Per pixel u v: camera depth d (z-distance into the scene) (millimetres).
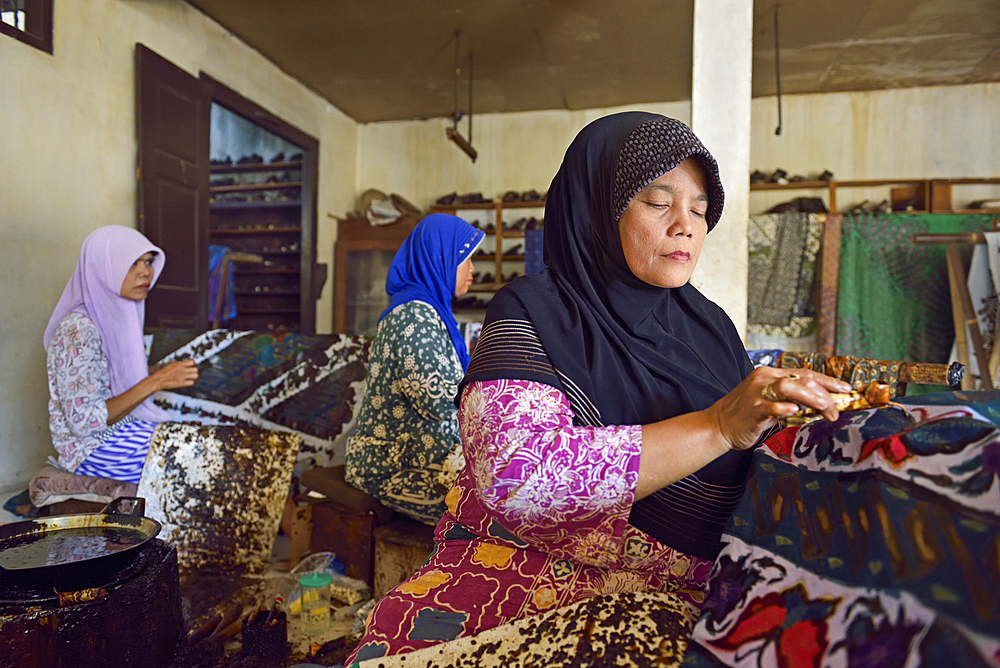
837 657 602
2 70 3463
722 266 2590
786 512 771
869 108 6355
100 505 2287
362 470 2055
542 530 833
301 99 6324
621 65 5727
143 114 4305
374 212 6961
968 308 3781
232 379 3090
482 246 7047
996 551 538
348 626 1955
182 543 2223
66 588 1297
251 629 1756
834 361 1717
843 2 4605
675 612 832
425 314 1994
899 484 653
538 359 888
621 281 969
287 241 7336
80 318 2441
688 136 889
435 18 4918
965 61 5625
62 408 2389
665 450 771
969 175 6164
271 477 2266
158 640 1437
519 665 819
